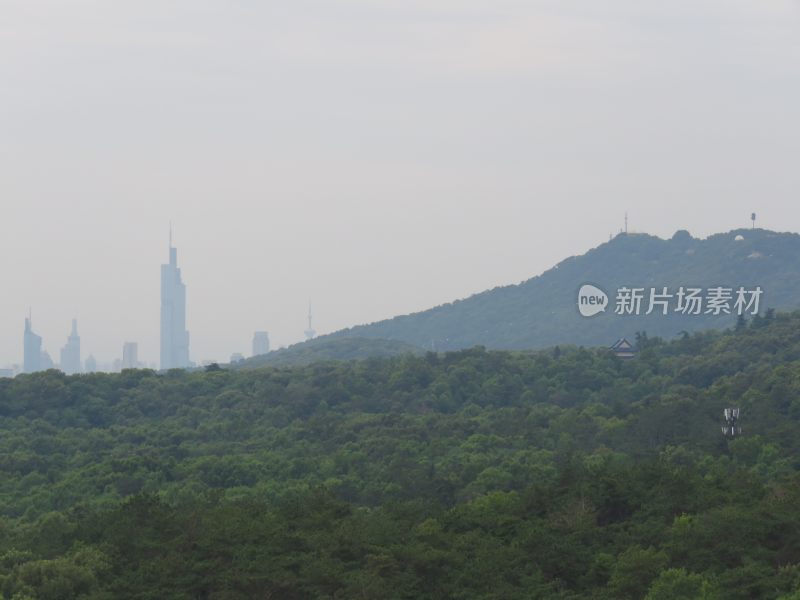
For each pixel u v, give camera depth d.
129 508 122.56
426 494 158.25
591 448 193.25
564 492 128.88
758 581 99.00
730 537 107.75
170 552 108.44
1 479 180.88
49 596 101.81
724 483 130.12
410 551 107.69
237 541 111.44
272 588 102.69
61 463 195.88
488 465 177.50
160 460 187.88
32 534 126.31
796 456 162.62
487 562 107.06
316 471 181.62
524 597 101.56
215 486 173.38
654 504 122.25
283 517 122.69
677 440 185.12
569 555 110.25
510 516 122.31
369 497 161.75
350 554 110.12
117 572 107.94
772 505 111.88
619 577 103.75
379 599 100.44
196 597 105.38
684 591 98.00
